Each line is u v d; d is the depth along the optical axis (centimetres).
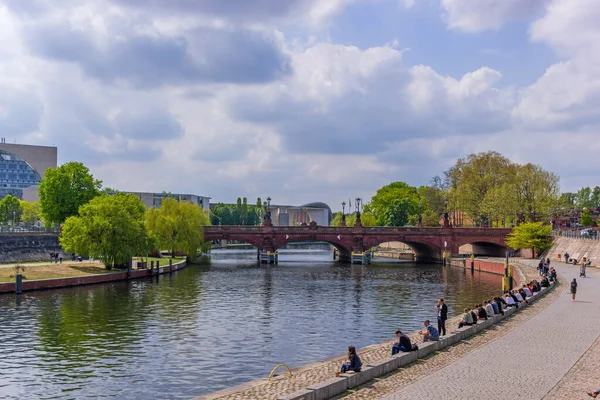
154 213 14800
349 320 6819
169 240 14612
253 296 8981
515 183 17538
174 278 11562
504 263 12888
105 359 4909
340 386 2819
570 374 3172
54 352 5128
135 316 6950
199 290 9588
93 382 4266
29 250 13100
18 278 8606
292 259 19150
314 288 10206
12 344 5416
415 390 2852
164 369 4619
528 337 4341
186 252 15212
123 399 3897
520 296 5984
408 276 12800
